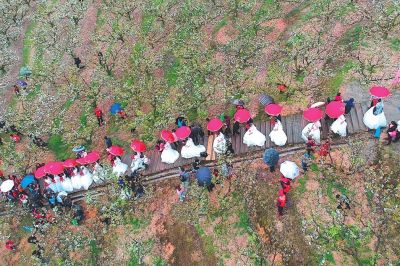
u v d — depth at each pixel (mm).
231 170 30781
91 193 33156
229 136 33031
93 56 46281
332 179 28391
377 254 23391
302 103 33562
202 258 28031
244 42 40250
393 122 27938
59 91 42750
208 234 28859
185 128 31562
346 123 29891
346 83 33594
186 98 36844
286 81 35594
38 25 52906
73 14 51562
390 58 34406
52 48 48719
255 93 35812
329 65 35688
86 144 37875
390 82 32500
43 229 32000
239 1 44781
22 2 56531
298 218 27266
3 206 34781
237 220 28906
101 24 50062
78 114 40938
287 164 28562
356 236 24984
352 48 36344
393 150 28469
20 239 33031
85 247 30859
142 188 31734
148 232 30250
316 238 25703
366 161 28406
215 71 38125
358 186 27547
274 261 26172
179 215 30203
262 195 29172
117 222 31125
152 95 38219
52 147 39031
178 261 28438
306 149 29922
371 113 29516
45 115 41562
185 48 41406
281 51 38438
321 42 37812
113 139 37125
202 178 28984
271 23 41906
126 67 43156
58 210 32281
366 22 38406
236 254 27422
